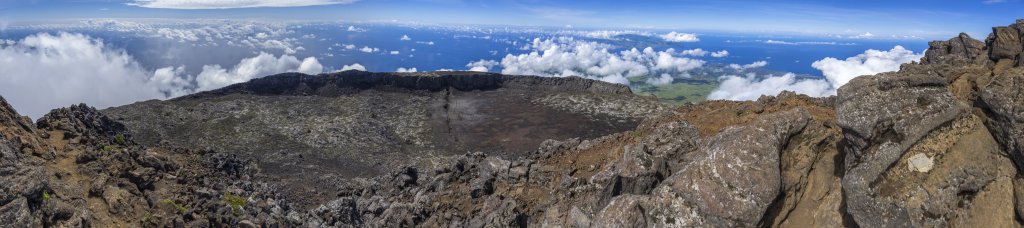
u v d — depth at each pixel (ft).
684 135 77.61
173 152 101.35
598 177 73.92
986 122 43.70
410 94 333.62
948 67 67.15
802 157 50.67
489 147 230.27
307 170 176.04
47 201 54.29
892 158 42.52
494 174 94.89
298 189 139.03
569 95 328.29
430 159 211.61
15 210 49.47
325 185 151.02
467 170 102.73
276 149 210.18
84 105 103.86
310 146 217.97
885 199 41.37
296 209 118.42
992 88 43.47
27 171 53.67
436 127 264.93
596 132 251.39
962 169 40.93
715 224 45.60
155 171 74.59
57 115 84.58
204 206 69.36
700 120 94.84
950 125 43.47
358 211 102.58
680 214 46.88
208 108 258.98
